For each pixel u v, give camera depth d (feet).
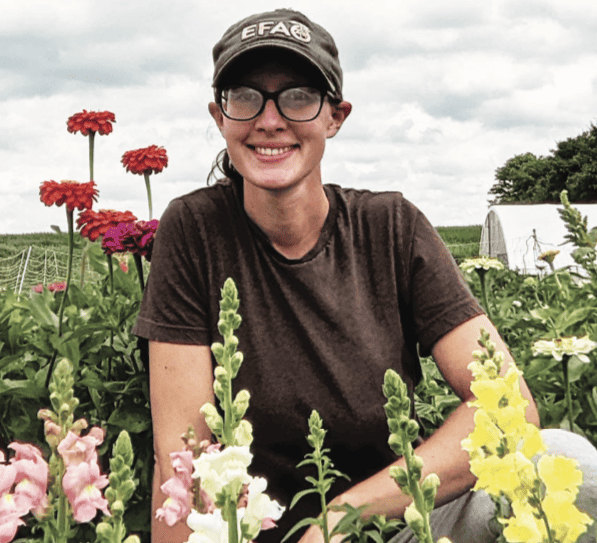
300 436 6.66
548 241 63.77
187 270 6.84
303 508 6.68
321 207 6.86
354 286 6.84
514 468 2.65
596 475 5.41
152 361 6.79
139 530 8.09
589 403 9.47
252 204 6.79
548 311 11.67
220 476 2.84
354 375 6.63
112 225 12.33
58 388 3.39
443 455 6.15
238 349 6.70
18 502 3.14
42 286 15.85
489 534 5.94
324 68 6.56
